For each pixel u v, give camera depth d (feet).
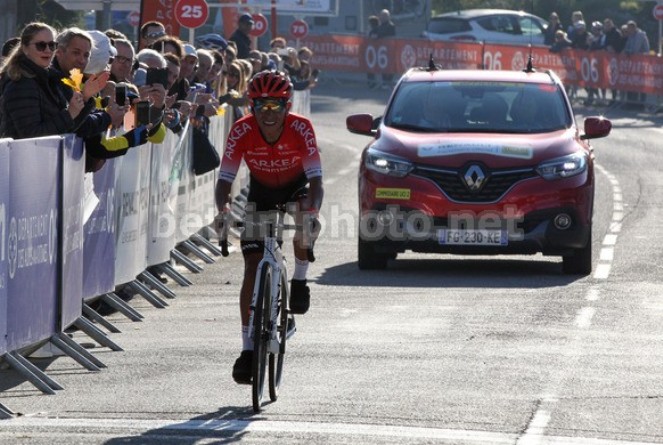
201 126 94.22
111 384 54.19
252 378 48.47
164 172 83.05
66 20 183.42
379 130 89.56
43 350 61.31
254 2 197.88
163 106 69.77
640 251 95.91
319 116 221.25
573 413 47.78
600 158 164.35
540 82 93.97
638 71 224.53
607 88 233.14
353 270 88.07
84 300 66.03
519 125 89.76
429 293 78.07
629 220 113.39
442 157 84.58
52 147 57.21
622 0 350.43
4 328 52.60
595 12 348.18
